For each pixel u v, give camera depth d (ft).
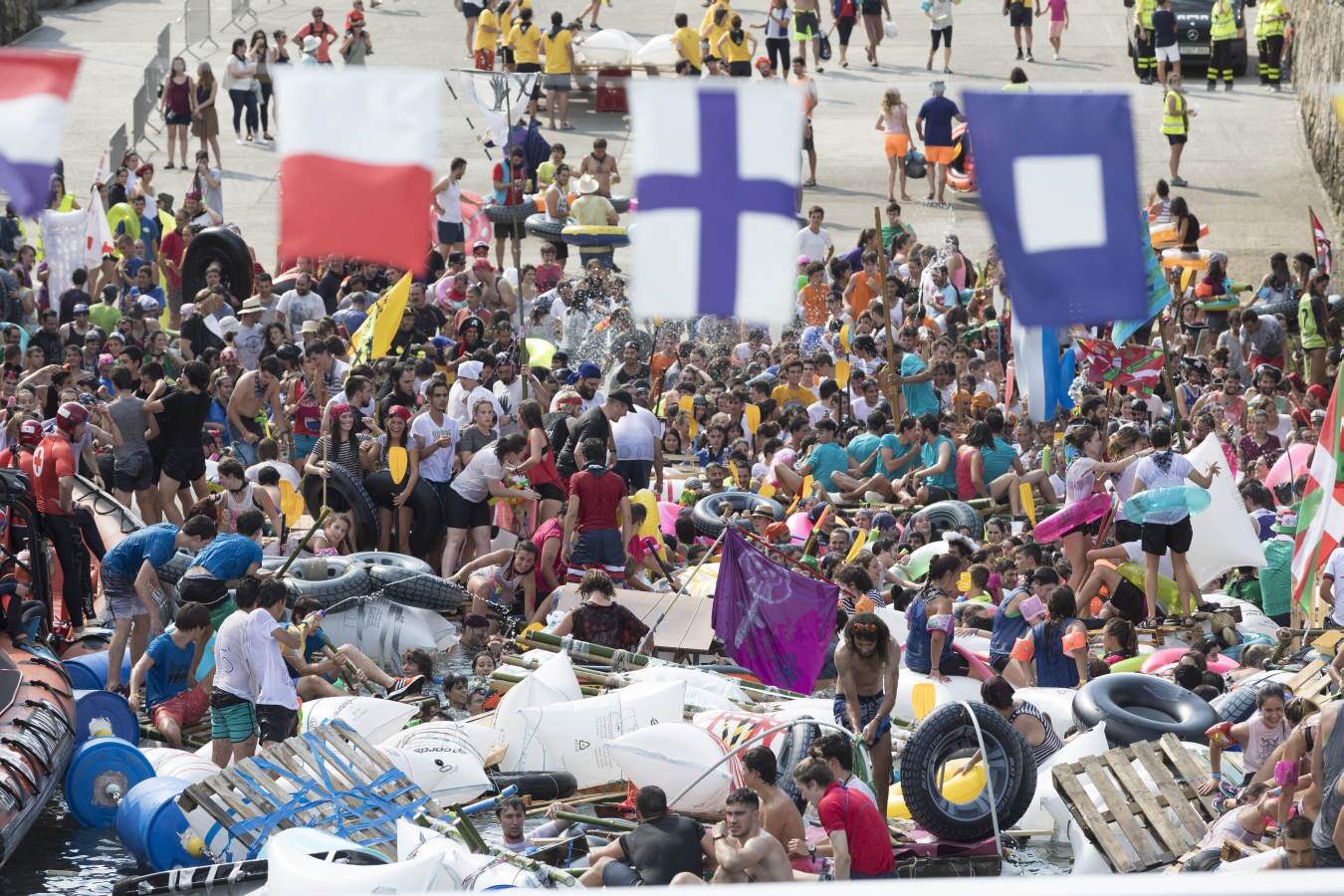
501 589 186.09
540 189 324.39
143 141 394.52
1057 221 67.56
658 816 111.65
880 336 263.70
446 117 408.67
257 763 127.13
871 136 394.52
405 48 444.55
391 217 67.21
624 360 258.16
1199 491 177.58
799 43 404.77
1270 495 196.85
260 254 331.36
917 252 300.81
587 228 312.71
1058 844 129.18
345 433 194.70
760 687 155.84
